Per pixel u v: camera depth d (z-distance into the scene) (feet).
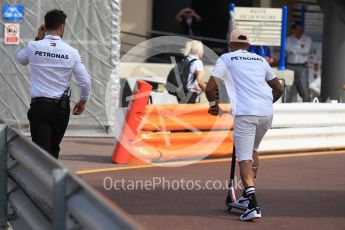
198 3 241.96
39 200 62.39
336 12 203.51
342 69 204.44
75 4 154.71
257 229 85.56
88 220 46.21
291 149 147.13
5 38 153.58
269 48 213.05
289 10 246.68
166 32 234.38
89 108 157.38
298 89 209.67
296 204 99.86
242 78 89.25
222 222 88.53
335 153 149.59
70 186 52.26
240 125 88.63
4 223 77.36
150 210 93.86
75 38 155.22
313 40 239.50
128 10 221.66
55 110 87.92
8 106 154.92
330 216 93.09
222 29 244.22
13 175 74.54
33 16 153.58
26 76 154.71
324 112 151.43
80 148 143.74
